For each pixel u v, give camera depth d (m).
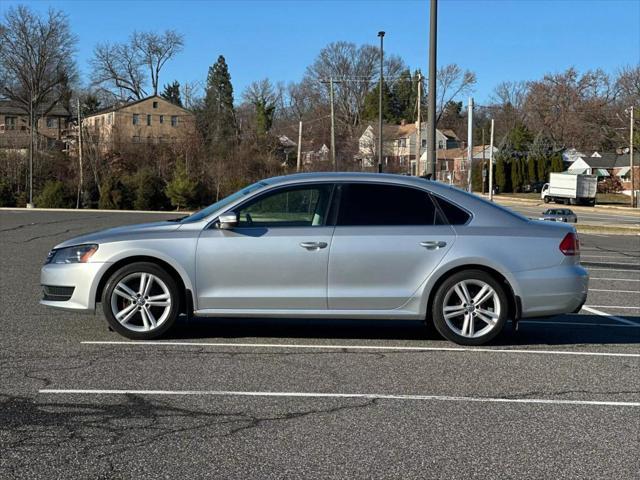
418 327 8.15
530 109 101.94
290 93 93.56
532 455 4.27
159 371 6.03
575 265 7.18
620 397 5.50
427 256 6.97
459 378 5.97
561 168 91.25
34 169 53.03
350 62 87.56
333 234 6.97
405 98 105.38
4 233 23.78
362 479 3.89
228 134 78.44
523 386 5.76
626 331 8.16
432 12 14.99
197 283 6.96
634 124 78.25
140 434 4.54
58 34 71.25
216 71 94.44
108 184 49.00
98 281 7.00
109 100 90.38
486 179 87.94
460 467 4.07
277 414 4.97
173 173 51.72
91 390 5.46
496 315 7.08
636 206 67.75
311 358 6.58
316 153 69.88
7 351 6.65
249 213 7.11
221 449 4.30
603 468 4.09
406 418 4.92
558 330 8.20
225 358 6.52
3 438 4.45
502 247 7.01
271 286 6.96
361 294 6.95
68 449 4.28
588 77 97.06
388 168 62.06
